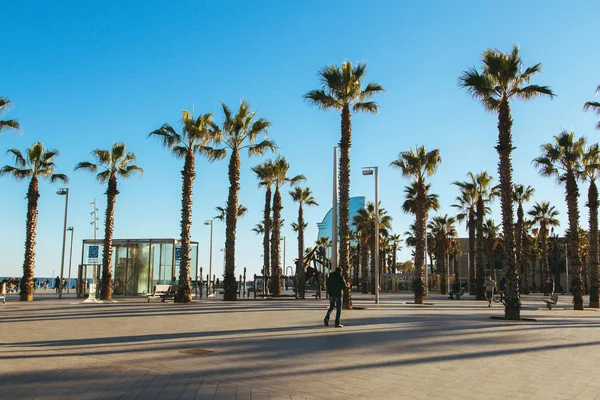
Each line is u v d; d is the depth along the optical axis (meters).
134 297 36.03
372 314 20.92
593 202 32.62
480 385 7.64
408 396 6.95
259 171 41.69
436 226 63.22
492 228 61.56
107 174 33.03
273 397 6.81
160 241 36.97
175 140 29.62
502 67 20.44
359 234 63.78
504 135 20.66
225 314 20.05
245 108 31.39
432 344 11.70
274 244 40.47
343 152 26.03
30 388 7.18
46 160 32.75
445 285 58.06
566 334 14.32
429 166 34.34
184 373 8.27
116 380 7.72
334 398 6.81
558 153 30.44
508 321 18.58
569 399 6.88
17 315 19.59
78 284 37.78
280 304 28.22
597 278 31.95
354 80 25.84
